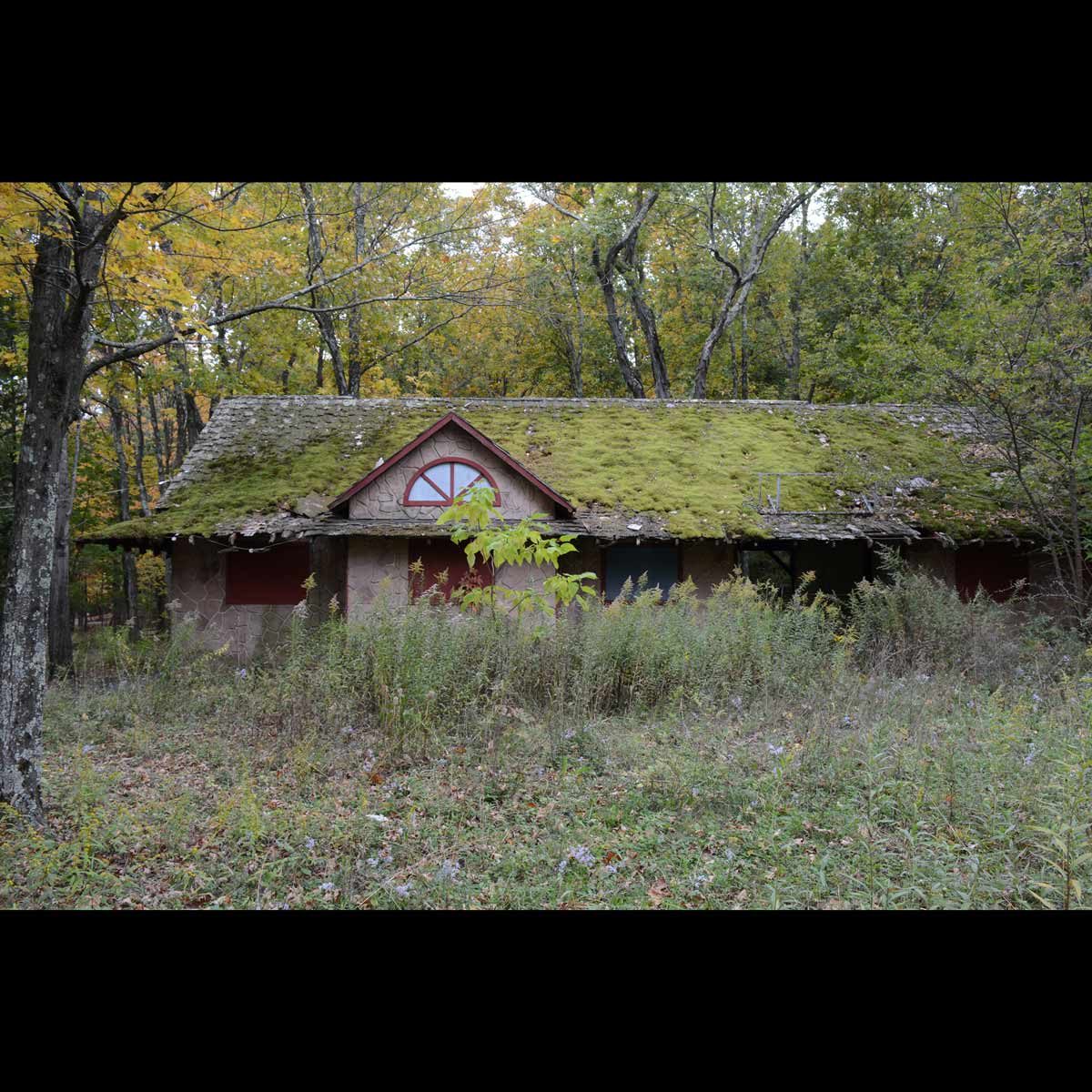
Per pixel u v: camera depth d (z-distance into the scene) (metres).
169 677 10.67
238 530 13.73
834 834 5.27
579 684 8.60
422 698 7.97
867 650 10.76
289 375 26.14
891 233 23.95
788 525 14.16
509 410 17.77
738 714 8.30
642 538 13.62
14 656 6.10
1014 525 14.39
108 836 5.53
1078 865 4.19
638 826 5.59
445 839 5.54
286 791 6.57
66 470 15.77
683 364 31.16
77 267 6.35
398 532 13.29
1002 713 7.19
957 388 13.42
